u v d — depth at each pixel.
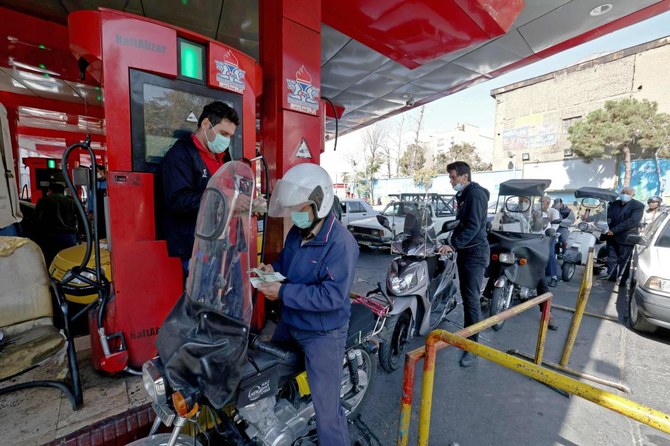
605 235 6.59
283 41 3.28
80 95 8.11
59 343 2.21
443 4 3.79
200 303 1.38
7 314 2.26
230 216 1.42
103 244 3.90
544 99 21.02
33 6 4.58
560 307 4.91
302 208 1.56
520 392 2.89
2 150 3.29
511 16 4.25
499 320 2.29
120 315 2.28
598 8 4.60
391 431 2.39
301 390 2.08
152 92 2.35
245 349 1.43
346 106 9.36
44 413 1.93
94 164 2.20
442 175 24.31
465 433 2.38
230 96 2.76
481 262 3.32
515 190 5.60
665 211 5.38
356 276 6.59
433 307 3.84
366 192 30.58
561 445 2.28
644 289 3.85
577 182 19.30
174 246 2.27
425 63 5.78
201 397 1.36
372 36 4.57
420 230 3.56
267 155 3.57
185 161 2.21
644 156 16.62
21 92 7.88
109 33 2.16
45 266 2.47
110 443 1.87
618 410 1.23
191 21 5.00
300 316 1.69
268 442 1.57
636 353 3.60
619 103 16.00
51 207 5.08
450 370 3.23
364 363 2.48
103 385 2.20
